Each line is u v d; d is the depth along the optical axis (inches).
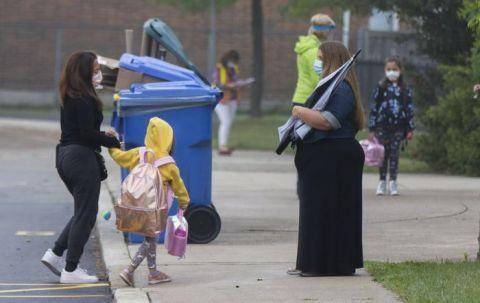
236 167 1988.2
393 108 1534.2
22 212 1425.9
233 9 3833.7
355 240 936.9
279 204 1475.1
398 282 879.7
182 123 1114.1
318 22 1365.7
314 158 924.0
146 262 1017.5
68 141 939.3
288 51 3725.4
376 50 2935.5
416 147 1999.3
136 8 3794.3
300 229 942.4
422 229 1232.2
